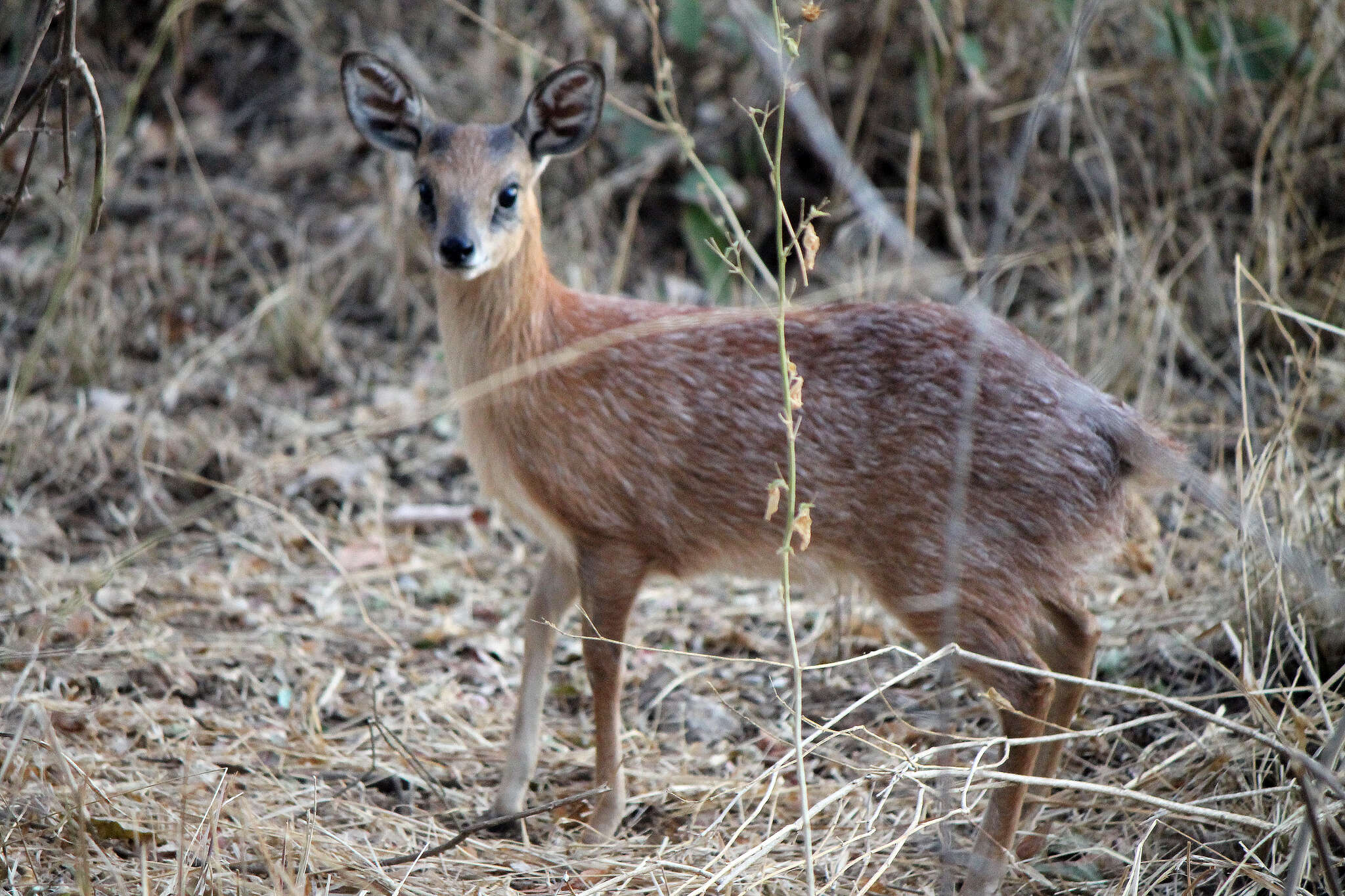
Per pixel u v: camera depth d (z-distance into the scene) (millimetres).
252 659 9938
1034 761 7887
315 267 14602
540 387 8242
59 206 14562
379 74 8805
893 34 14820
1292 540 9039
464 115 15461
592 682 8320
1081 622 8172
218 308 14281
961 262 13234
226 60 16781
